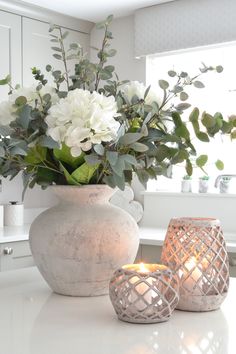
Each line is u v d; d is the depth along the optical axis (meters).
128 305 1.10
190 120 1.32
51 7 3.97
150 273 1.10
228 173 3.88
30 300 1.33
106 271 1.33
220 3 3.69
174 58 4.16
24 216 4.06
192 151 1.36
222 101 3.93
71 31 4.30
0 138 1.29
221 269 1.21
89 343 0.98
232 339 1.01
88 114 1.18
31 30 3.98
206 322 1.13
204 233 1.20
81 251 1.30
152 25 4.04
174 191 4.12
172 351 0.94
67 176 1.33
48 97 1.29
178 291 1.15
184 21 3.87
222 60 3.93
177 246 1.21
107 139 1.20
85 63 1.41
